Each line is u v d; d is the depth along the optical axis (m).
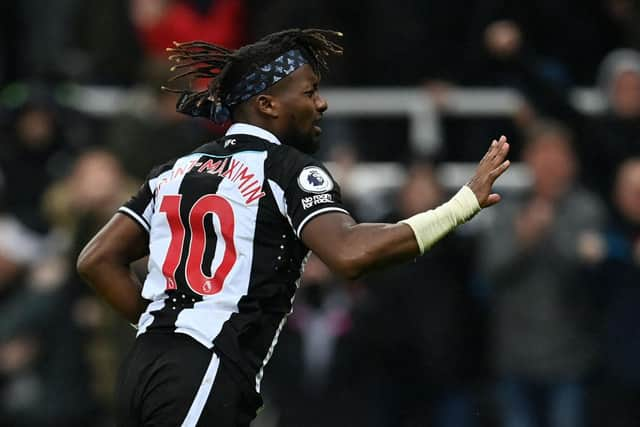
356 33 33.06
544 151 27.47
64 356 28.67
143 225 16.17
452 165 31.64
